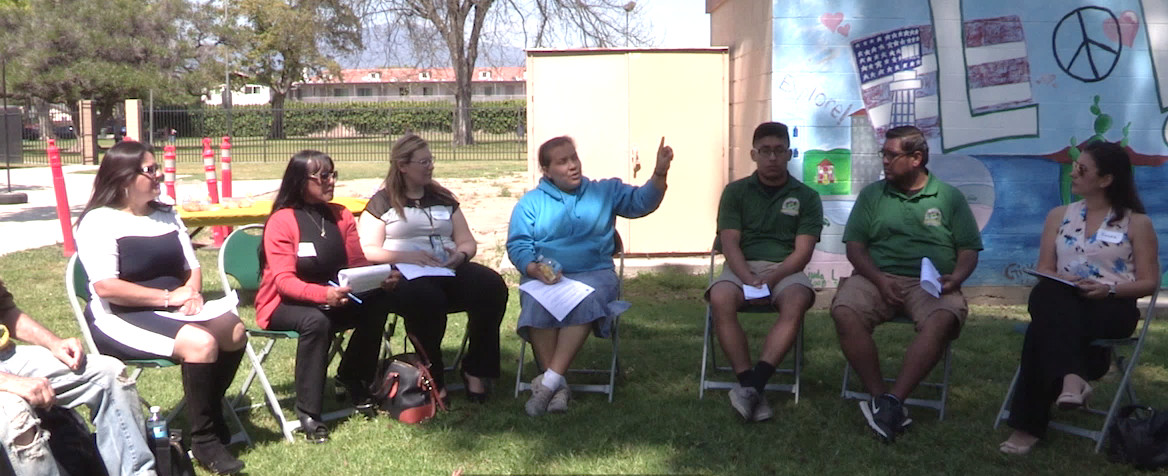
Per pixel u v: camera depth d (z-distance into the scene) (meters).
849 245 5.15
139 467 3.62
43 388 3.38
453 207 5.31
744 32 8.72
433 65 34.56
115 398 3.62
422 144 5.13
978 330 6.85
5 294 3.79
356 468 4.24
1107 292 4.45
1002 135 7.60
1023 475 4.21
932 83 7.56
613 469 4.24
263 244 4.68
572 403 5.14
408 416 4.81
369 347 4.93
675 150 9.29
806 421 4.88
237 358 4.26
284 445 4.52
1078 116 7.58
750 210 5.32
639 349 6.33
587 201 5.24
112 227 4.16
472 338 5.19
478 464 4.30
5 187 19.53
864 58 7.55
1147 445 4.21
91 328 4.12
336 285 4.59
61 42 34.38
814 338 6.62
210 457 4.17
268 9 50.56
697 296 8.18
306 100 76.12
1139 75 7.53
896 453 4.44
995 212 7.69
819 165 7.64
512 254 5.19
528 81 9.38
